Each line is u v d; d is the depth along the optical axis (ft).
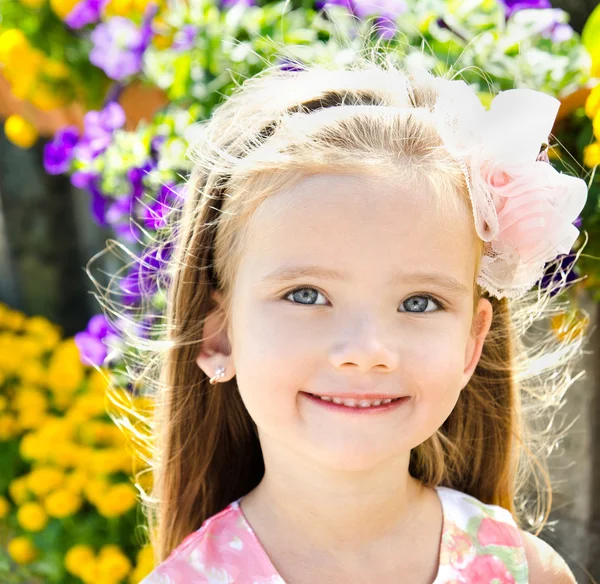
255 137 4.02
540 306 5.19
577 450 6.54
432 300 3.72
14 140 9.13
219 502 4.90
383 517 4.10
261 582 4.01
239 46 6.13
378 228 3.49
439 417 3.78
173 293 4.41
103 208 7.11
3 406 8.81
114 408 8.27
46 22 8.16
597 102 5.15
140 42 7.00
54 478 7.73
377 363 3.51
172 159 6.07
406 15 5.92
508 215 3.91
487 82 5.47
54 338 10.00
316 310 3.60
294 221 3.56
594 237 5.48
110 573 7.24
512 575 4.32
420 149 3.72
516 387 4.97
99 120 6.98
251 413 3.80
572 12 6.89
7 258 11.78
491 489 5.08
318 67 4.83
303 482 3.99
